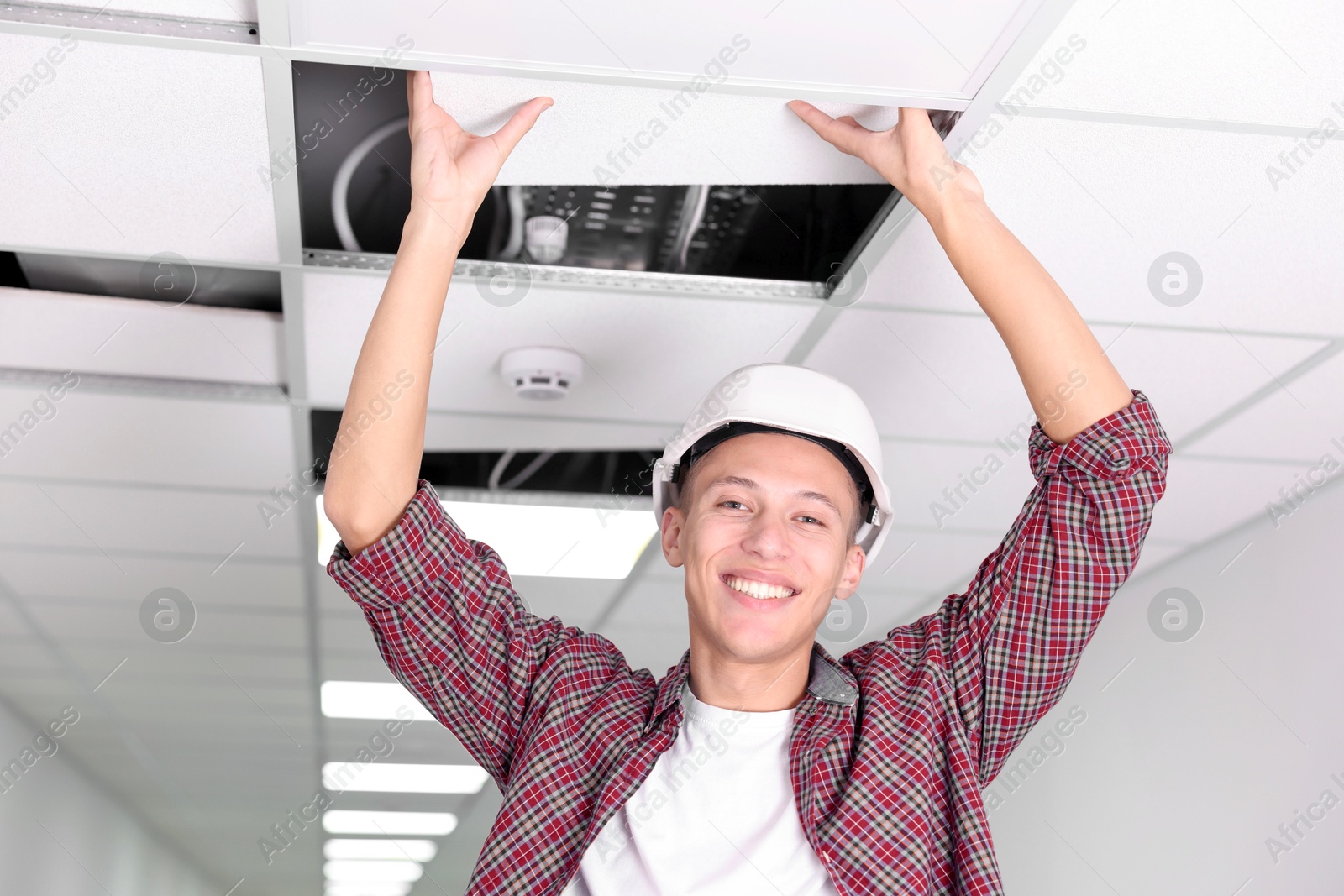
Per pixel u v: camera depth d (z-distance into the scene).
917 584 3.42
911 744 1.34
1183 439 2.54
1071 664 1.39
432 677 1.48
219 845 6.92
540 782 1.37
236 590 3.45
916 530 3.07
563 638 1.52
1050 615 1.39
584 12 1.38
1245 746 2.80
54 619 3.66
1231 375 2.26
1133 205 1.76
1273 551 2.83
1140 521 1.37
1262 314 2.04
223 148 1.65
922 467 2.72
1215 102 1.52
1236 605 2.94
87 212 1.80
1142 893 3.10
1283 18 1.37
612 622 3.77
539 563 3.26
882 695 1.39
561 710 1.43
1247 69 1.46
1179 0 1.34
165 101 1.55
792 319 2.10
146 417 2.45
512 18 1.39
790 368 1.53
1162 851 3.05
